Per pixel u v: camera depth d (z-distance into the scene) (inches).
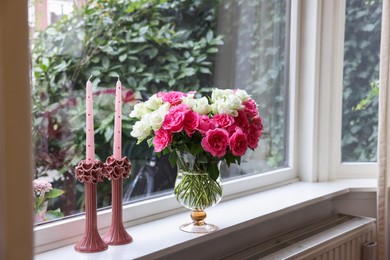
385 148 69.3
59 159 49.1
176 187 52.6
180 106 48.8
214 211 60.4
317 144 76.0
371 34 78.8
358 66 79.1
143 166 58.3
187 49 63.5
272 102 75.0
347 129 80.0
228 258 56.4
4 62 29.0
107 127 54.7
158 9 59.7
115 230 48.4
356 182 76.9
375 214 75.4
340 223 68.6
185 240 49.9
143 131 48.9
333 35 75.2
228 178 68.1
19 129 29.8
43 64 47.4
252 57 71.8
